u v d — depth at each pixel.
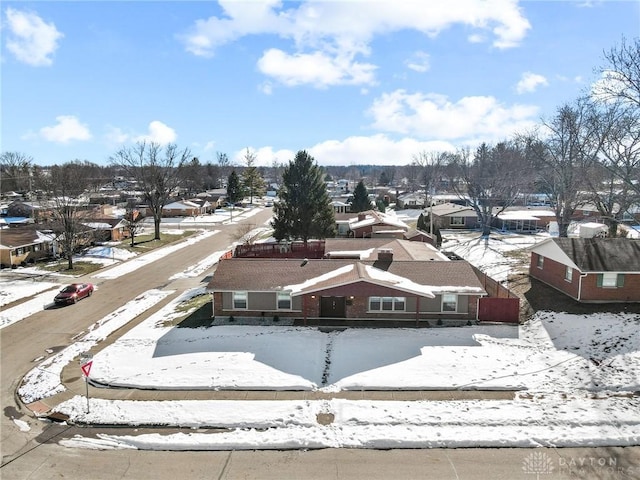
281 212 46.62
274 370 21.19
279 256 43.47
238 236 63.94
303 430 16.47
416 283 27.17
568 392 18.58
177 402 18.66
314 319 27.56
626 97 30.27
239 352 23.16
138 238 64.25
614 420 16.45
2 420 17.80
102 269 45.56
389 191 138.12
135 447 15.74
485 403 17.97
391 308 27.31
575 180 44.00
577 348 22.48
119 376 21.11
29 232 49.62
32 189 110.94
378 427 16.53
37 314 31.08
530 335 24.69
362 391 19.30
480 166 74.38
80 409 18.39
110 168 167.25
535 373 20.31
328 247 36.75
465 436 15.81
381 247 36.22
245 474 14.16
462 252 48.75
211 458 15.05
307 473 14.14
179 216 93.12
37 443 16.11
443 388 19.30
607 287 27.80
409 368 21.00
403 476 13.88
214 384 20.09
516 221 66.25
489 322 26.80
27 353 24.56
